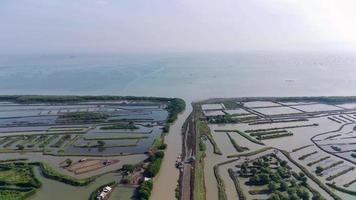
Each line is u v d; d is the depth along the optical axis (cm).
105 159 10969
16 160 11006
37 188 9062
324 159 10931
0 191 8844
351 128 14350
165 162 10688
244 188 8919
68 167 10375
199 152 11331
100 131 14150
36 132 14188
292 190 8588
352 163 10619
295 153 11488
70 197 8631
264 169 9794
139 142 12650
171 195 8619
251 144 12338
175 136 13338
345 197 8569
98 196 8425
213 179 9531
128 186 9056
